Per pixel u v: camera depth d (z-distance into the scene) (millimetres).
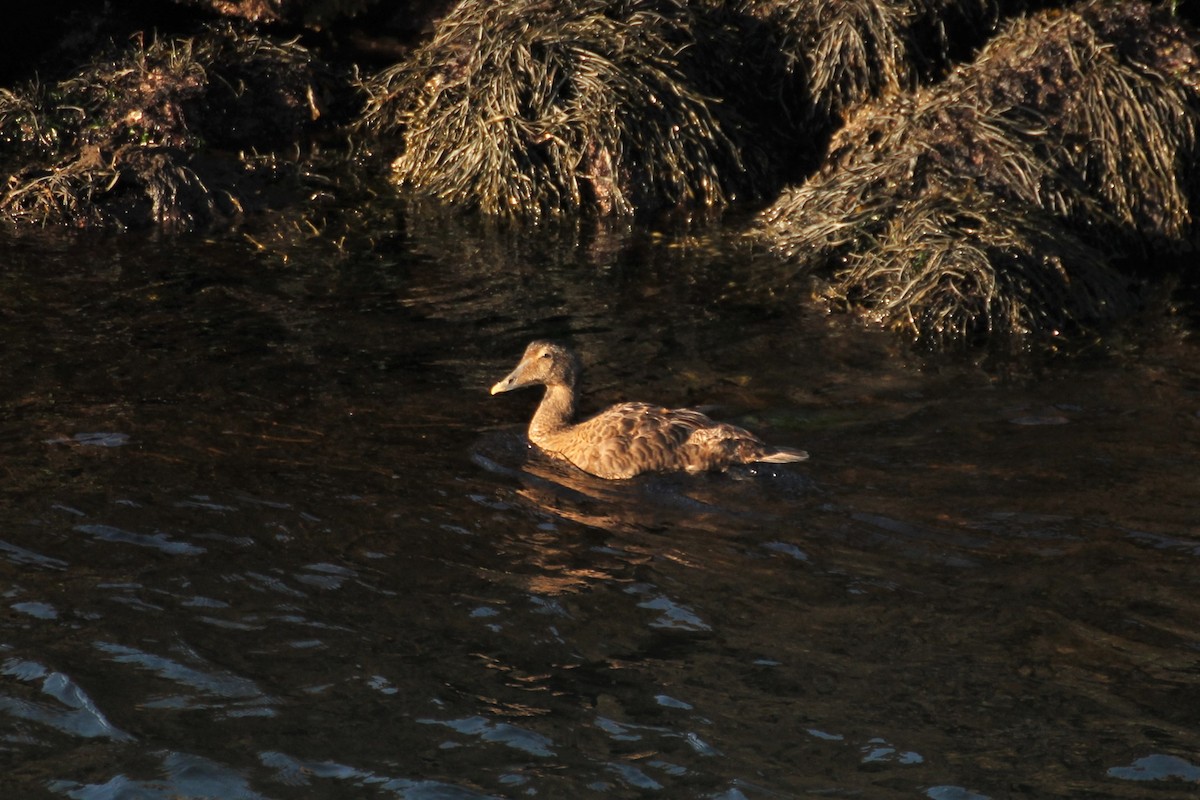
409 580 15219
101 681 13328
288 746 12461
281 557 15586
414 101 30438
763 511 16672
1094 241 24688
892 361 21250
